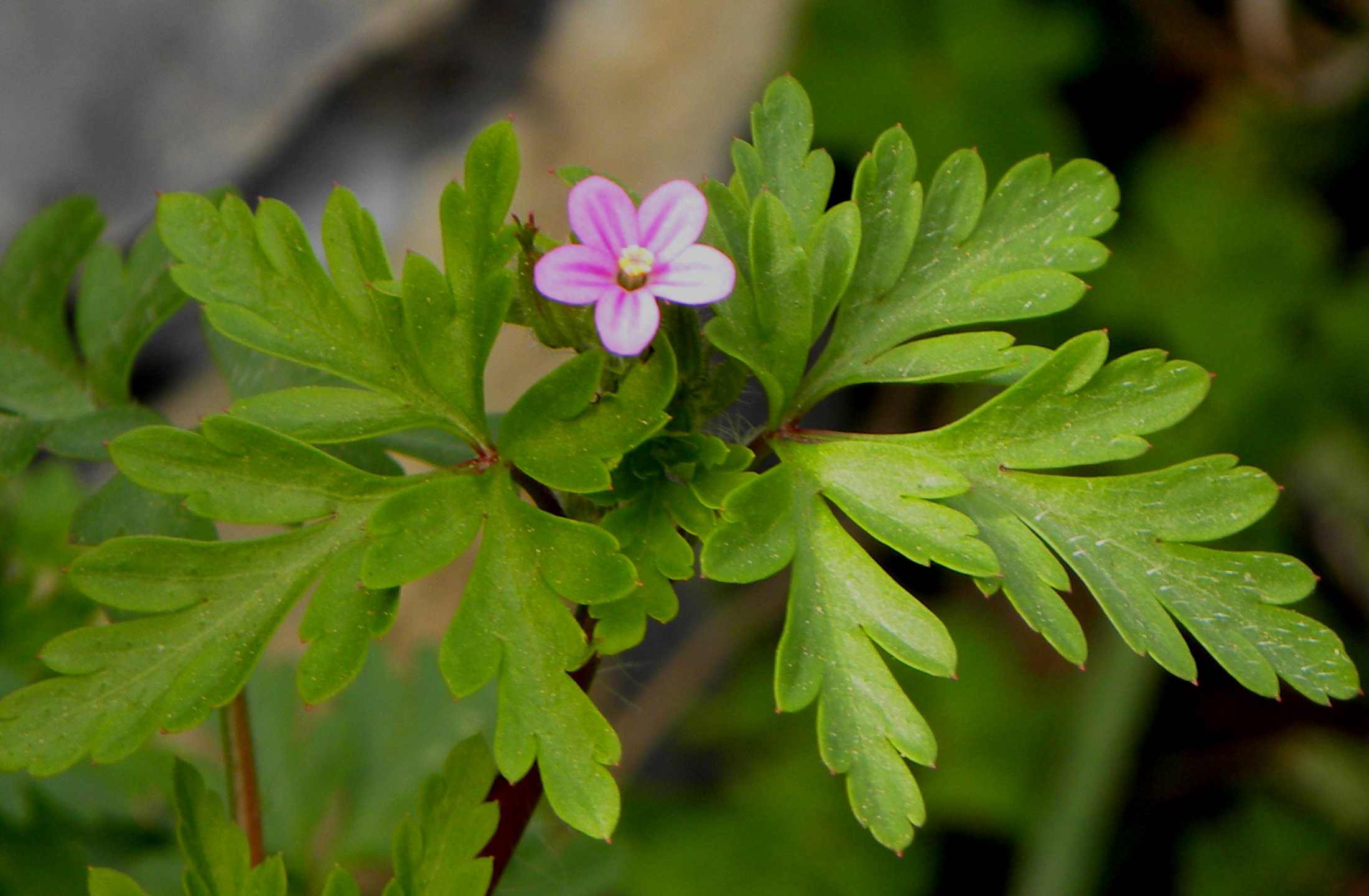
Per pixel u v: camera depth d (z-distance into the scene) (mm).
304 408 280
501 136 278
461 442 297
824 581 277
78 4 468
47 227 303
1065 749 449
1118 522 281
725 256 273
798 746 463
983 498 281
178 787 281
